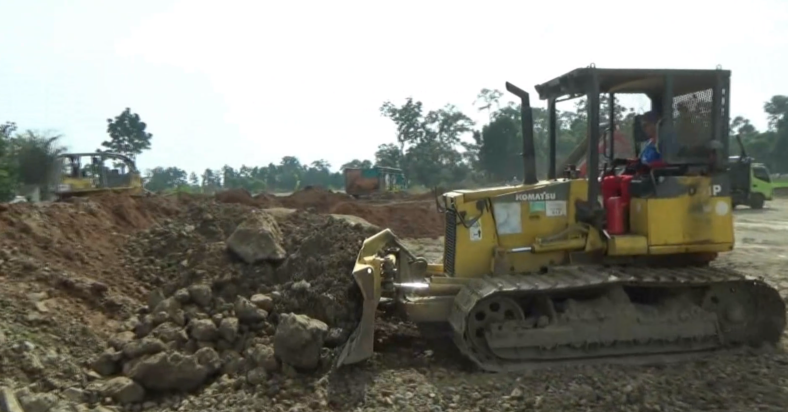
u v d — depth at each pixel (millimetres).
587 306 6199
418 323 6945
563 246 6594
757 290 6488
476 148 44781
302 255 8008
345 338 6559
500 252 6617
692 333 6297
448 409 5250
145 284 8141
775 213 24734
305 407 5281
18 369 5457
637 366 6102
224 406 5324
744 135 64625
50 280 7094
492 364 6031
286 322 5918
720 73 6445
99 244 9094
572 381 5676
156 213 12336
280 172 84000
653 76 6387
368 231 8484
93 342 6266
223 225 10008
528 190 6680
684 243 6414
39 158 38531
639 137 6918
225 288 7750
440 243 17078
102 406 5285
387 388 5613
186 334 6348
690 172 6559
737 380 5691
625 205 6582
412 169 58781
